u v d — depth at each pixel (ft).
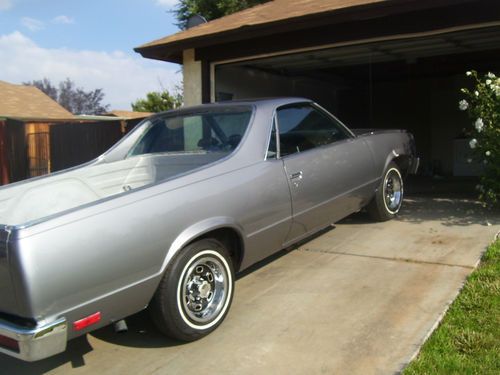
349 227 20.04
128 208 10.36
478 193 27.48
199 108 16.34
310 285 14.46
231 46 28.55
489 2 20.80
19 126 40.93
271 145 14.44
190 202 11.46
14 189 13.92
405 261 15.69
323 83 47.67
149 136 17.30
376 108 49.52
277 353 10.96
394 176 20.77
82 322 9.68
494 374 9.39
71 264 9.36
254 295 14.12
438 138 46.06
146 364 11.06
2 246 8.97
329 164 16.19
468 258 15.43
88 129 34.88
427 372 9.60
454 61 39.96
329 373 10.02
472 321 11.47
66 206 14.79
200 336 11.76
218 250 12.13
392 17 23.06
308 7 25.95
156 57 30.30
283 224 14.16
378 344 10.90
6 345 9.32
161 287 10.98
